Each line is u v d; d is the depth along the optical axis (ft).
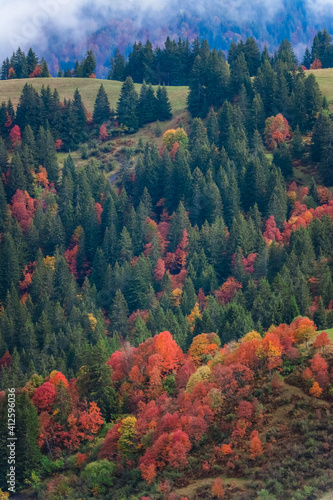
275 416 255.70
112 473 267.18
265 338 287.07
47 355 454.40
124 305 524.52
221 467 242.37
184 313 497.87
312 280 443.32
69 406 315.99
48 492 268.00
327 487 211.00
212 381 286.05
